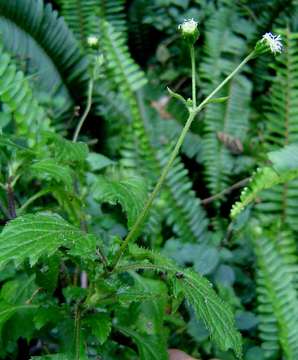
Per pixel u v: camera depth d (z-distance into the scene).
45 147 0.37
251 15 0.62
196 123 0.55
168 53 0.64
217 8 0.67
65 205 0.34
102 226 0.41
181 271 0.25
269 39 0.24
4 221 0.30
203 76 0.57
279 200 0.45
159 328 0.31
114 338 0.33
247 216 0.45
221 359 0.37
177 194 0.47
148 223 0.43
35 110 0.38
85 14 0.60
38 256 0.22
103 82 0.55
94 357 0.30
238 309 0.39
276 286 0.38
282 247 0.43
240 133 0.53
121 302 0.26
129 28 0.67
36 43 0.53
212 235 0.47
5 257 0.22
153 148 0.49
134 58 0.69
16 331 0.28
